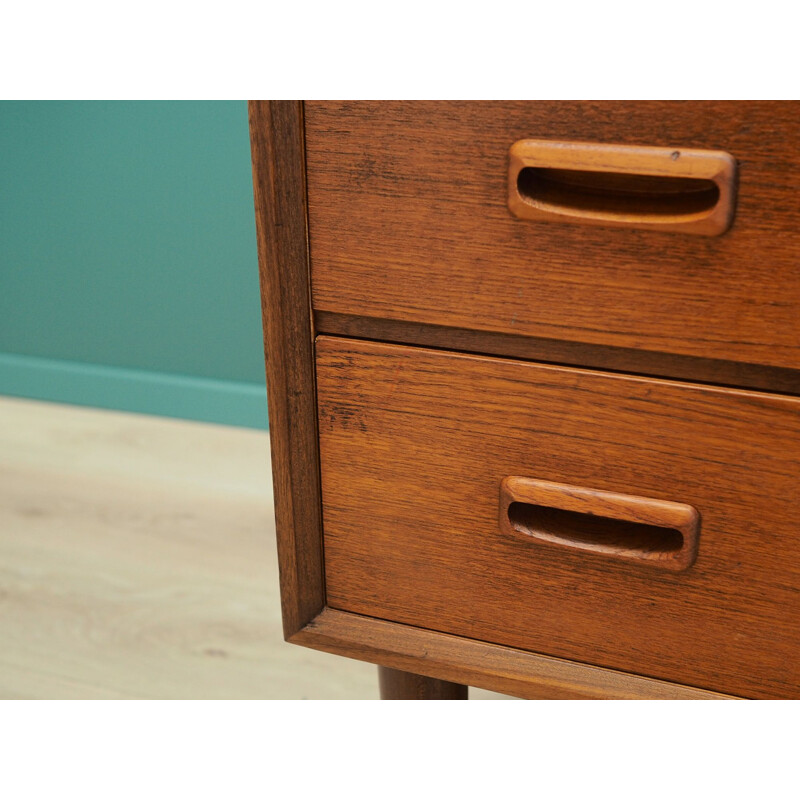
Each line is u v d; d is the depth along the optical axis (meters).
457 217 0.45
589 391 0.46
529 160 0.43
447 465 0.50
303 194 0.48
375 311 0.48
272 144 0.47
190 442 1.43
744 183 0.40
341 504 0.54
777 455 0.44
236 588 1.10
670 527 0.47
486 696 0.95
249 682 0.95
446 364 0.48
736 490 0.45
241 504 1.27
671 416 0.45
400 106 0.44
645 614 0.49
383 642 0.55
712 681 0.49
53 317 1.51
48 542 1.19
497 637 0.53
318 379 0.51
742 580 0.47
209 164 1.33
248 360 1.43
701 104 0.40
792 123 0.39
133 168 1.36
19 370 1.55
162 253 1.40
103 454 1.40
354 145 0.46
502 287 0.46
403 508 0.52
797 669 0.47
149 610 1.07
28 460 1.38
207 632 1.03
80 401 1.54
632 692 0.50
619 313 0.44
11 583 1.11
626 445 0.47
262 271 0.50
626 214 0.43
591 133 0.42
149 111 1.32
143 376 1.49
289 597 0.57
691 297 0.43
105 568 1.14
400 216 0.46
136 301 1.45
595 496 0.47
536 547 0.50
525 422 0.48
